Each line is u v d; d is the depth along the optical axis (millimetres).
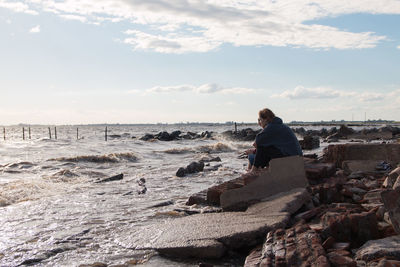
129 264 3654
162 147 31641
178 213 5805
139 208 6324
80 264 3650
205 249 3785
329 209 4586
